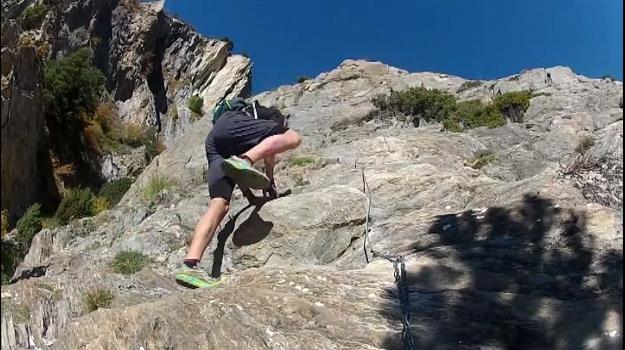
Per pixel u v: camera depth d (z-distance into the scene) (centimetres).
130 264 731
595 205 463
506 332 340
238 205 624
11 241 1661
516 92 1429
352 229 570
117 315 329
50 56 2788
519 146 902
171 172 1205
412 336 336
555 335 331
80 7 3170
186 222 797
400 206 605
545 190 504
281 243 552
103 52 3322
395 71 2047
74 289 578
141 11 3697
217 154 491
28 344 518
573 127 1014
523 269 406
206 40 4212
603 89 1409
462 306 369
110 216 1172
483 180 660
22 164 2109
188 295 375
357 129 1371
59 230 1172
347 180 686
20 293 570
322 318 355
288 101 1883
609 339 312
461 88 1803
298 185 750
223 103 512
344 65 2003
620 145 541
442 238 485
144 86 3550
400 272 418
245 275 425
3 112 1942
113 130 2867
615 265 387
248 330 338
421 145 877
